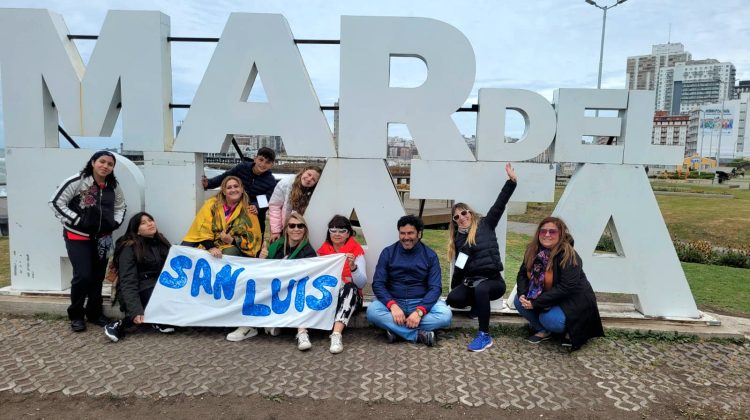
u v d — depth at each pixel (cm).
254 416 274
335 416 275
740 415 286
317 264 387
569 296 370
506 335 401
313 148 427
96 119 426
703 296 579
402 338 386
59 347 362
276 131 427
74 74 422
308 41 424
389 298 383
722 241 1205
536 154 418
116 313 420
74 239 381
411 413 279
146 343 372
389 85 419
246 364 337
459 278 411
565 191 428
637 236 425
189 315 390
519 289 392
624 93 412
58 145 455
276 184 446
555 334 394
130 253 391
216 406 283
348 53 416
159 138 429
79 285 383
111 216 381
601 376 331
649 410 289
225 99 425
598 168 420
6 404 282
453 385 312
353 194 430
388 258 397
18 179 438
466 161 422
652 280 427
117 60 421
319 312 378
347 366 337
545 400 297
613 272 427
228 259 396
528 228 1291
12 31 422
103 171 369
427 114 418
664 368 347
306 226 407
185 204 436
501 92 414
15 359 340
